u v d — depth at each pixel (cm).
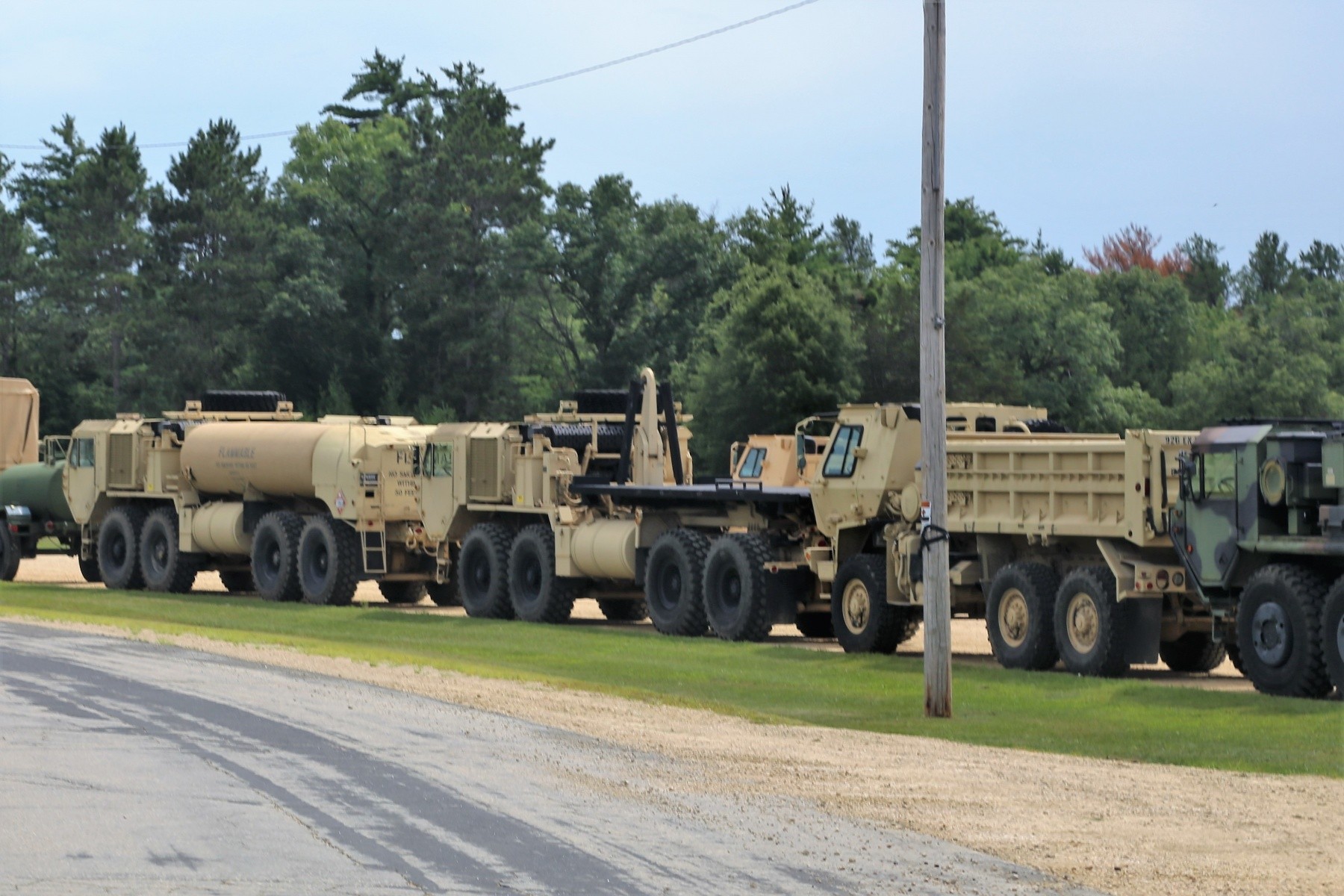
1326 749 1955
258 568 4550
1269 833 1441
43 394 11800
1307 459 2392
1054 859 1330
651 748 1883
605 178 11725
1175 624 2756
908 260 13050
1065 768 1794
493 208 10994
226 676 2514
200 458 4703
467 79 12638
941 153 2277
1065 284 9081
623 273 10938
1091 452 2694
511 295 10775
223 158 11719
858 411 3234
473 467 4072
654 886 1223
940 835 1416
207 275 10894
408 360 10812
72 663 2658
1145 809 1542
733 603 3412
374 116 15138
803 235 11988
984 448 2908
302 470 4397
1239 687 2606
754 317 7938
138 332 10844
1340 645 2270
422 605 4644
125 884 1190
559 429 4000
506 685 2508
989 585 2956
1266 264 16875
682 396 9519
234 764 1706
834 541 3262
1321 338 9762
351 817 1445
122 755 1752
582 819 1457
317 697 2281
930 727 2161
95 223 12431
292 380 10744
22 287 12125
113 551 5053
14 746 1802
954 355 8088
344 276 11044
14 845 1315
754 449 4331
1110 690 2491
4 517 5388
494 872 1252
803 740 1997
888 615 3102
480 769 1705
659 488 3597
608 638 3431
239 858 1280
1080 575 2705
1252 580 2416
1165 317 10669
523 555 3928
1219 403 8562
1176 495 2595
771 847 1359
